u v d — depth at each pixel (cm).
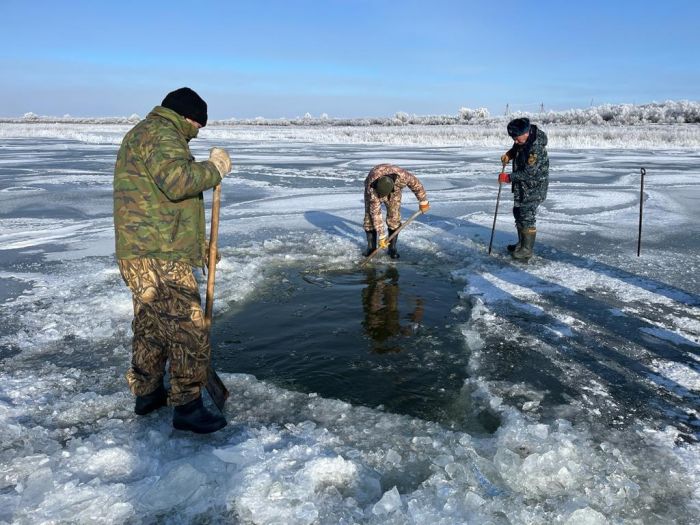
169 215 268
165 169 251
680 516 240
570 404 335
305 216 930
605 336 435
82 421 312
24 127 6203
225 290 536
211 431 293
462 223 866
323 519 234
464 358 401
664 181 1390
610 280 575
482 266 625
